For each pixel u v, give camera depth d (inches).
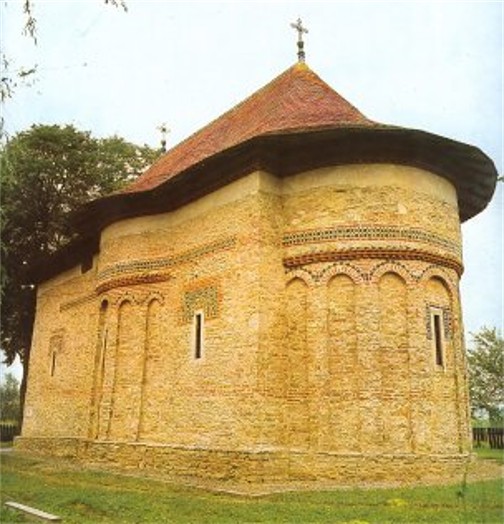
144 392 687.7
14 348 1291.8
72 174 1227.2
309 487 495.8
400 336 564.1
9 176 379.6
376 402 542.0
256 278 576.4
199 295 648.4
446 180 645.9
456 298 617.6
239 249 605.0
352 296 568.4
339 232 580.7
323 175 601.9
